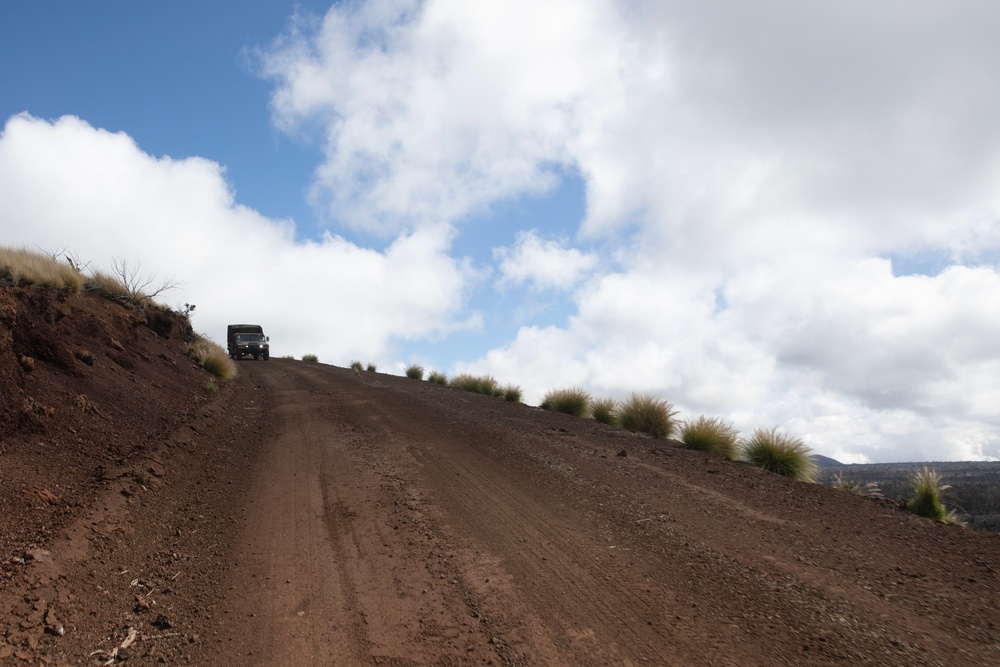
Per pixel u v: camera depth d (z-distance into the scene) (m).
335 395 19.28
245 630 4.29
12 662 3.60
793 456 10.07
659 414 13.53
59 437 7.49
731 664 3.82
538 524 6.61
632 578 5.16
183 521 6.44
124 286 18.73
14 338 8.99
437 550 5.87
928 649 3.97
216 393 16.31
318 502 7.44
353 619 4.48
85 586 4.64
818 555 5.71
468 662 3.90
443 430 12.57
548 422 14.38
